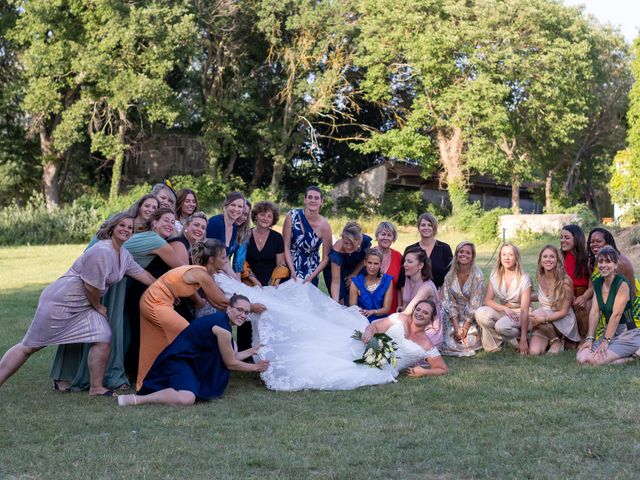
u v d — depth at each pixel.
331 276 8.44
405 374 7.33
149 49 35.03
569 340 8.49
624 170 39.03
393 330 7.21
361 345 7.11
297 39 40.84
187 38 35.41
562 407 5.86
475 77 36.94
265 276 8.21
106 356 6.54
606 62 47.12
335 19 39.12
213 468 4.51
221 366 6.57
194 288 6.65
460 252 8.33
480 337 8.49
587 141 47.81
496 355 8.27
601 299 7.69
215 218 7.83
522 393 6.37
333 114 43.81
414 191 45.34
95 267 6.31
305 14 38.78
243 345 7.80
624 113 47.12
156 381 6.33
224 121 41.22
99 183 43.16
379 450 4.83
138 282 7.07
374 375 6.88
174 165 44.47
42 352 8.68
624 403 5.93
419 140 38.88
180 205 8.16
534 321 8.23
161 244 6.97
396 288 8.27
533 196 49.81
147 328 6.61
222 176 43.22
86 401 6.32
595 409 5.77
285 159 42.31
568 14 38.56
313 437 5.16
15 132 39.88
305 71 41.50
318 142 46.78
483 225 30.92
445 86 37.91
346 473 4.39
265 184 47.16
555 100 36.75
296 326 7.09
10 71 38.47
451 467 4.50
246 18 40.97
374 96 40.09
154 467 4.54
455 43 36.22
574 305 8.35
